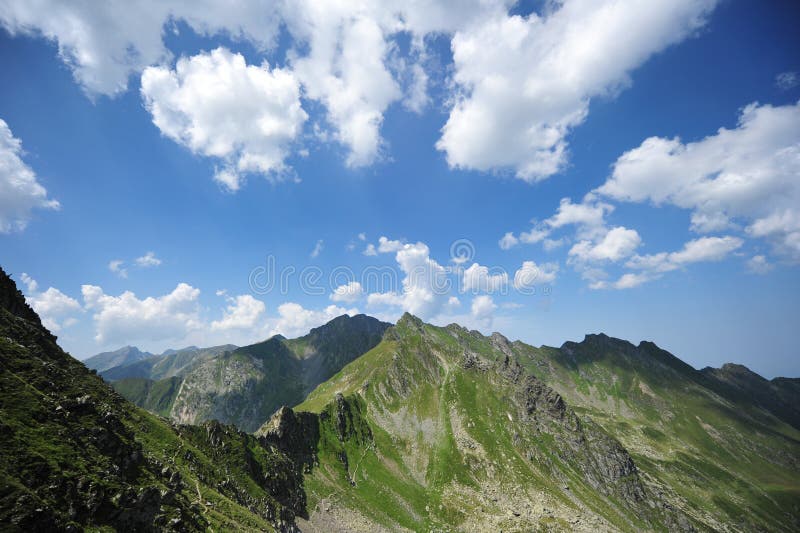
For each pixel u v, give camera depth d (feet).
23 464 151.02
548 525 568.82
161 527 188.96
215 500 268.41
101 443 198.90
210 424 413.80
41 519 134.41
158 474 235.61
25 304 291.79
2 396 174.91
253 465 425.28
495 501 638.12
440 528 564.30
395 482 648.79
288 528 365.20
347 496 551.18
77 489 160.35
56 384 214.28
